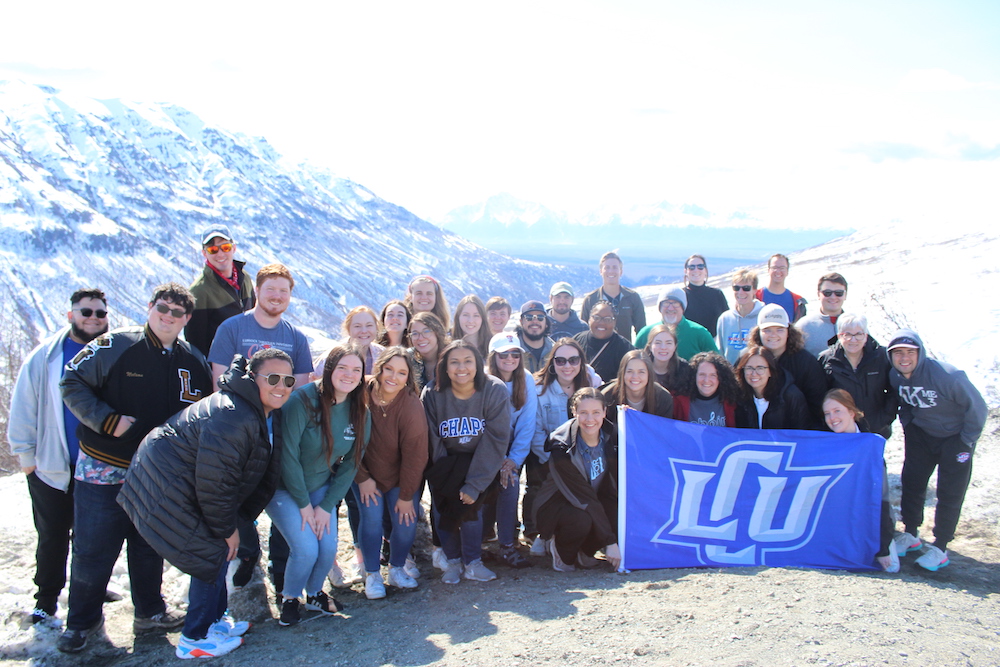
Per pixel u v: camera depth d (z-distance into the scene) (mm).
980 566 5645
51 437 4480
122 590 5285
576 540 5609
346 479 4898
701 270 8281
